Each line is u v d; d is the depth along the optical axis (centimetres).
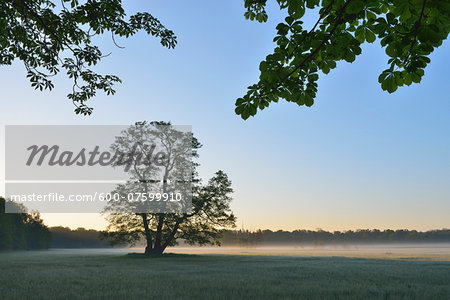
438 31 312
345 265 2891
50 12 903
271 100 463
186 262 3269
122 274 2058
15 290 1359
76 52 941
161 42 977
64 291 1325
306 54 427
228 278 1800
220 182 4238
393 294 1271
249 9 497
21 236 11731
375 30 358
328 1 378
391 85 377
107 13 897
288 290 1327
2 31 915
